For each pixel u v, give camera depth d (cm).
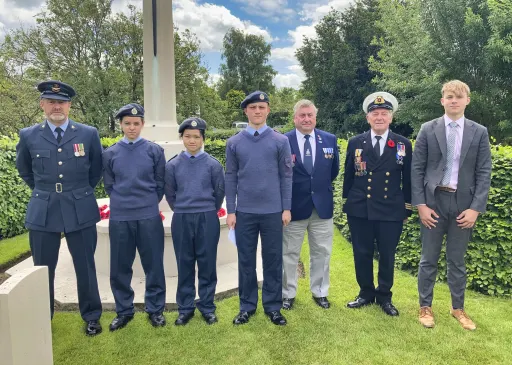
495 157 372
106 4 1753
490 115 1234
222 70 4453
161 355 272
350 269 439
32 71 1659
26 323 169
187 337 294
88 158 304
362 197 327
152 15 443
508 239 366
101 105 1684
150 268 313
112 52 1764
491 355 271
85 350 278
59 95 283
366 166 325
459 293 317
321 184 332
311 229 345
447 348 279
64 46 1705
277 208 309
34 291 176
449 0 1216
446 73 1268
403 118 1405
